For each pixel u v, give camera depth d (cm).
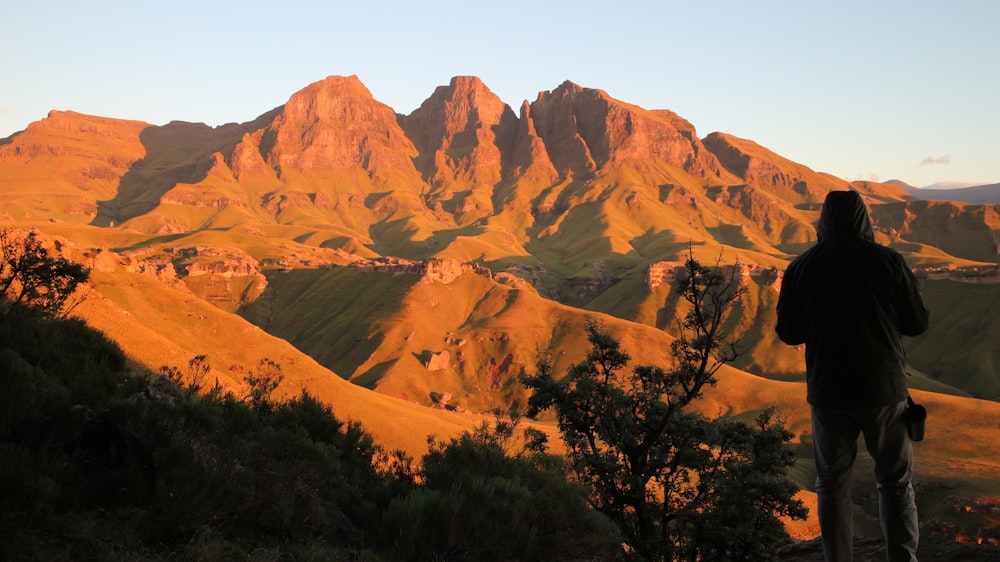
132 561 538
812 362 418
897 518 398
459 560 767
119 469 655
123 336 6025
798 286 429
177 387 1000
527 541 825
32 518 538
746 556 1402
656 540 1431
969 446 13150
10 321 1076
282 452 841
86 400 921
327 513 776
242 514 670
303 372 11056
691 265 1385
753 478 1463
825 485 414
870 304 395
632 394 1605
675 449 1606
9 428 680
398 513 763
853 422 401
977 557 584
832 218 423
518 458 1112
